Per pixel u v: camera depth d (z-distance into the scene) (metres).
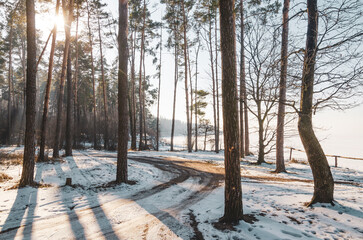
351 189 6.65
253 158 17.56
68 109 16.23
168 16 22.52
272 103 9.05
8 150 19.33
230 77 4.26
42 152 12.87
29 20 7.89
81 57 29.94
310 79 5.05
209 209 5.39
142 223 4.61
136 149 25.98
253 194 6.59
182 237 3.87
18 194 6.59
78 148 24.80
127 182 8.35
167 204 5.95
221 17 4.36
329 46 4.39
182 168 12.40
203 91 25.78
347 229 3.73
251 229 3.96
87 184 8.14
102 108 51.28
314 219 4.26
